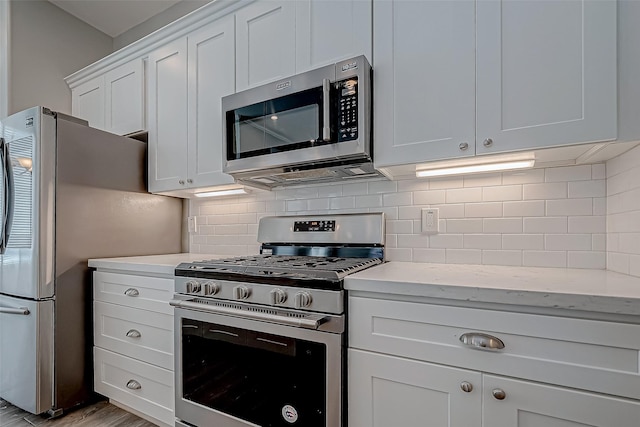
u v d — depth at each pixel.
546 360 0.82
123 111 2.25
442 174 1.46
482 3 1.13
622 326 0.76
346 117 1.30
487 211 1.43
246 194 2.09
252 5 1.67
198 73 1.86
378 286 1.01
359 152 1.28
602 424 0.77
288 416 1.14
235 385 1.27
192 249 2.33
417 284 0.96
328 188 1.80
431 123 1.21
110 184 1.95
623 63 0.94
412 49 1.25
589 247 1.25
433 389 0.94
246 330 1.24
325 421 1.07
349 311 1.07
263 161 1.50
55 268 1.69
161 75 2.03
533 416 0.83
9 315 1.76
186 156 1.91
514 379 0.85
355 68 1.29
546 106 1.03
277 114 1.47
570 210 1.28
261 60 1.62
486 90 1.11
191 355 1.40
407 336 0.98
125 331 1.68
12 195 1.77
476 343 0.88
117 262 1.71
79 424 1.62
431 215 1.53
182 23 1.90
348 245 1.67
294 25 1.53
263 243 1.91
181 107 1.93
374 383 1.02
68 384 1.72
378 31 1.32
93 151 1.87
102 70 2.39
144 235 2.13
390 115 1.28
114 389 1.71
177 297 1.43
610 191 1.20
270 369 1.19
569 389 0.80
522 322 0.85
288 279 1.15
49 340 1.66
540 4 1.04
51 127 1.70
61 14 2.60
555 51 1.02
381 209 1.65
